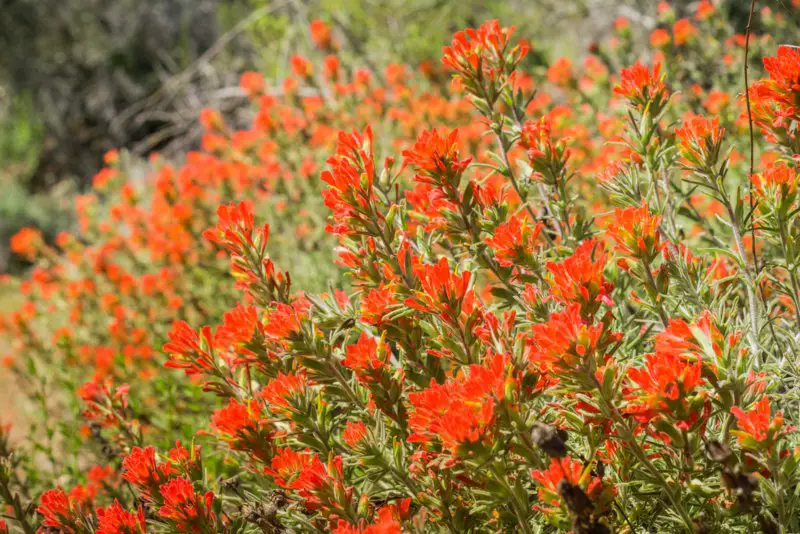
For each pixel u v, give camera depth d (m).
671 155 1.03
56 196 5.62
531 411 0.94
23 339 2.16
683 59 1.64
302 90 2.91
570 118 1.63
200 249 1.93
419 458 0.93
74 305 2.21
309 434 0.97
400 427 0.97
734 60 1.56
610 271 1.01
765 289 1.08
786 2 1.67
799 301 0.95
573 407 0.92
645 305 0.94
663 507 0.93
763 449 0.85
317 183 1.68
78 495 1.22
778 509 0.86
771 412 0.96
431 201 1.00
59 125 6.11
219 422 0.99
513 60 1.05
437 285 0.91
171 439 1.34
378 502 0.98
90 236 2.62
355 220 0.97
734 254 0.96
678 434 0.87
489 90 1.06
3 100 6.44
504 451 0.89
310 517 0.96
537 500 0.94
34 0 6.05
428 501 0.94
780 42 1.62
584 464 0.93
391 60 2.96
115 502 0.95
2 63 6.27
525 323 0.98
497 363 0.88
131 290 2.07
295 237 1.77
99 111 6.02
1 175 5.68
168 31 5.70
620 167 1.03
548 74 1.84
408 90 1.97
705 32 1.78
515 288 1.01
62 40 6.05
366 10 3.21
